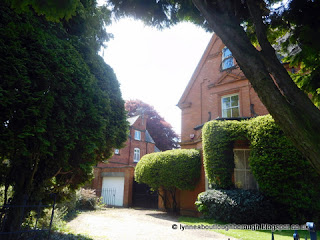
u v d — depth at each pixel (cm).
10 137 297
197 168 979
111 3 519
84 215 935
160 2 514
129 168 1480
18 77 298
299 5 426
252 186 861
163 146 3083
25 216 416
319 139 247
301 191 652
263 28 340
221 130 834
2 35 303
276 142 700
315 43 410
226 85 1152
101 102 464
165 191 1164
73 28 510
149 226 688
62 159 389
